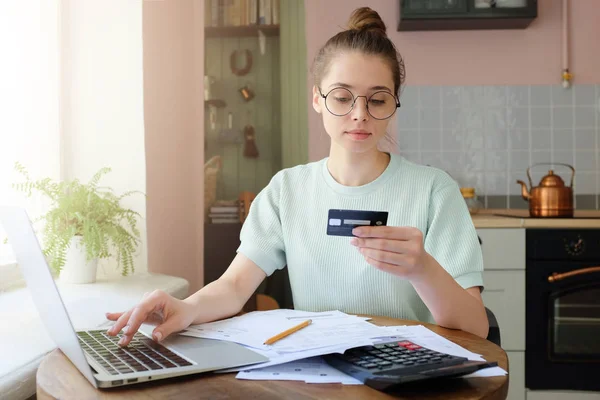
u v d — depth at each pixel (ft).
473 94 10.67
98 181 6.72
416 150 10.69
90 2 6.66
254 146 10.31
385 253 3.10
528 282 8.64
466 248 4.00
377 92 3.73
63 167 6.69
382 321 3.69
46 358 2.92
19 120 5.98
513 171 10.66
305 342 2.89
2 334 3.80
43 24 6.34
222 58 10.21
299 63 10.45
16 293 5.28
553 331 8.60
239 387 2.46
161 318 3.30
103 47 6.69
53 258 5.60
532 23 10.61
